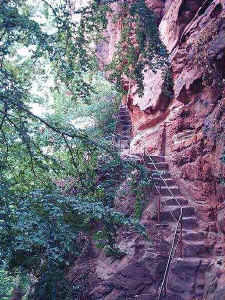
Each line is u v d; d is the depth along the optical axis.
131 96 13.41
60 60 5.51
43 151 6.08
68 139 6.04
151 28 6.58
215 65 8.20
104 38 6.38
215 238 7.85
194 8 10.48
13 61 5.83
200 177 8.75
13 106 5.15
